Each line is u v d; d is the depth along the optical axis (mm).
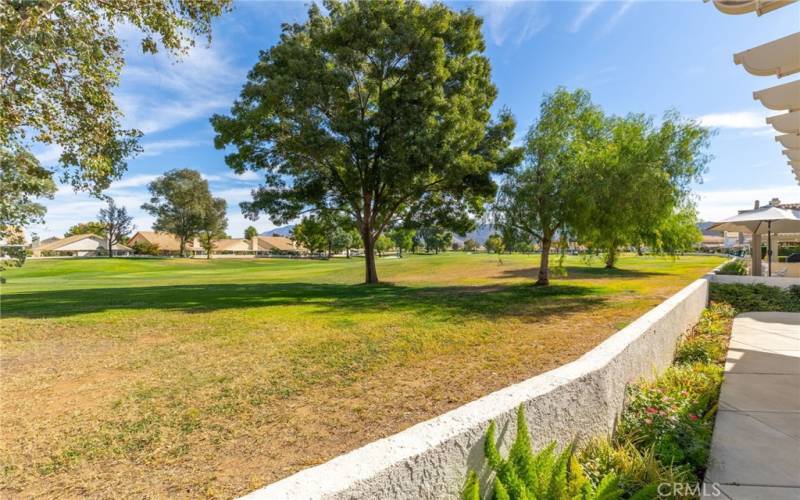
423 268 30562
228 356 5973
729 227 13539
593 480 2168
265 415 3793
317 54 15320
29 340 7211
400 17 15711
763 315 8484
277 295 14555
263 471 2799
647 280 19484
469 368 5191
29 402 4207
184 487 2609
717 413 3441
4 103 6828
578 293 14117
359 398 4203
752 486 2320
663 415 2943
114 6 7562
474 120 16344
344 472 1362
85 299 13469
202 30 8617
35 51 6480
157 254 78000
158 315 9867
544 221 14031
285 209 18203
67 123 8258
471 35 16594
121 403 4145
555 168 13453
